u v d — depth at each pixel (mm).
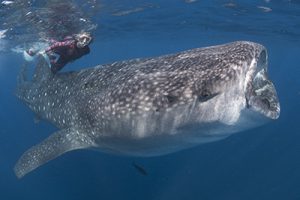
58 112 6363
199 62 4051
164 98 4016
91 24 15445
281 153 22734
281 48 32625
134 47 36250
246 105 3562
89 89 5367
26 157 5691
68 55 7414
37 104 7438
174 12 15781
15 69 46000
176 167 17562
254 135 25484
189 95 3818
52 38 14469
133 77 4535
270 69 68688
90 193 15703
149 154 4805
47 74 7375
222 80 3639
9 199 17875
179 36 26000
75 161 18484
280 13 15617
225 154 20578
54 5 10914
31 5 10680
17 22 12930
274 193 17141
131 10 14586
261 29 20766
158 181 16188
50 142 5715
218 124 3760
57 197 16375
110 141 4965
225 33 23188
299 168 20125
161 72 4305
